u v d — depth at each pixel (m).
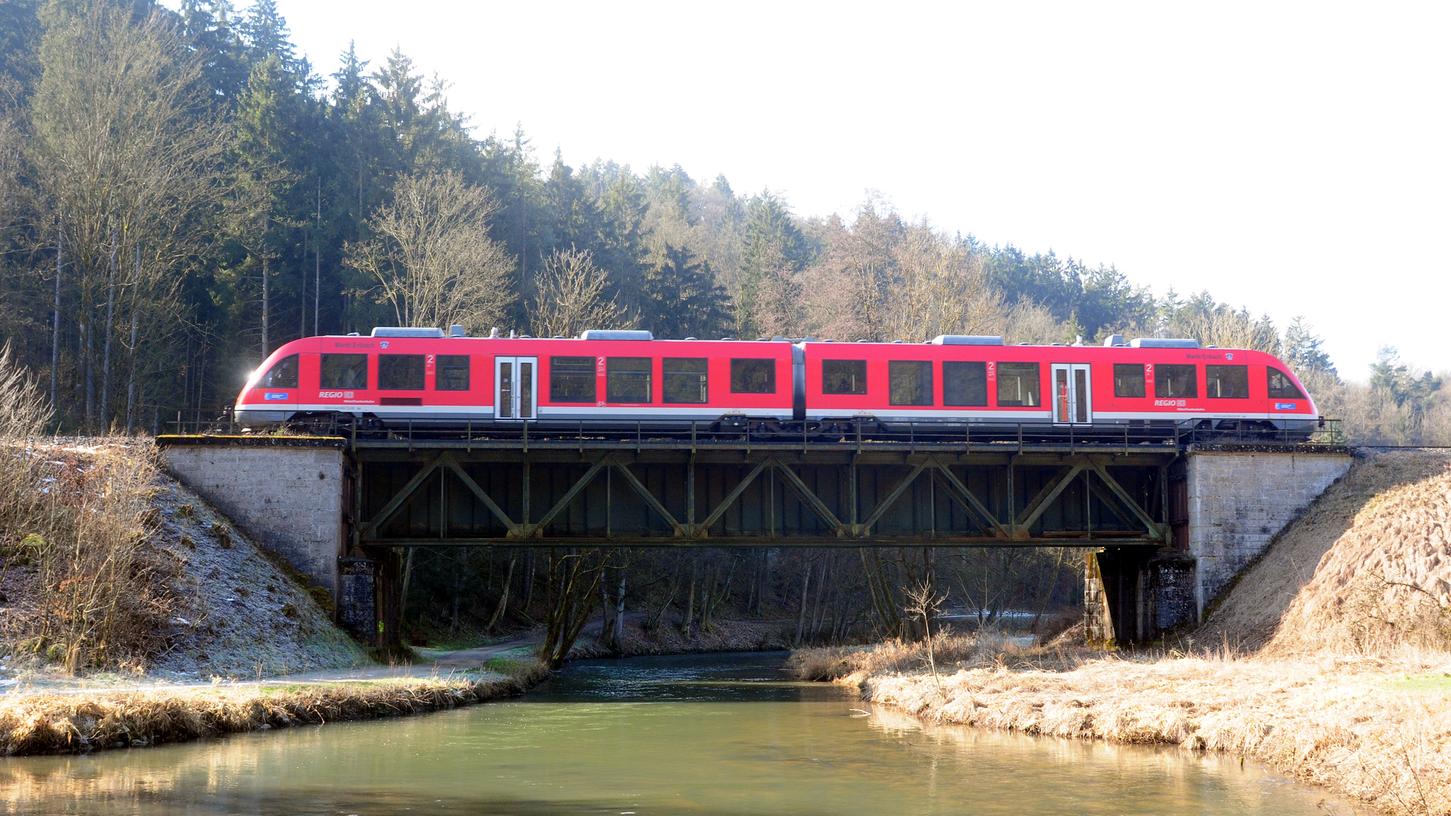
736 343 37.03
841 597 77.88
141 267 53.50
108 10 63.22
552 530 37.09
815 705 32.97
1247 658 33.00
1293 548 36.47
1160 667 30.73
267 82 70.12
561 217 91.50
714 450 36.47
